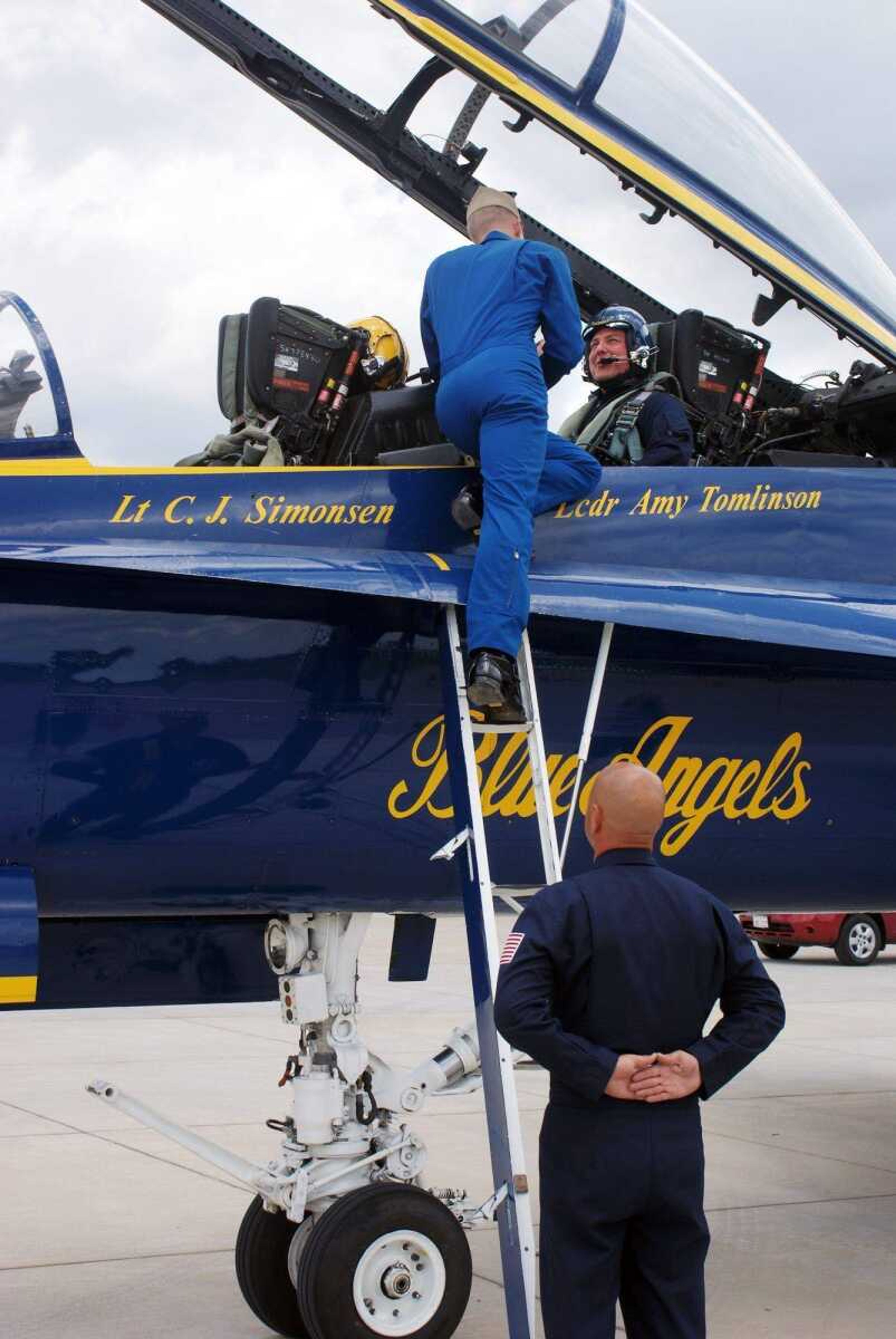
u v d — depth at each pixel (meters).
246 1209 5.92
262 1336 4.38
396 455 4.56
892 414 5.99
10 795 3.83
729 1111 8.50
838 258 5.18
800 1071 9.92
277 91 5.48
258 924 4.77
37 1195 6.13
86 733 3.89
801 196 5.14
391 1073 4.41
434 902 4.53
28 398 4.01
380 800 4.24
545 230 6.22
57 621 3.88
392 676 4.23
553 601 4.09
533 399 4.06
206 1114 7.93
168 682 3.97
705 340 5.62
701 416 5.64
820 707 4.86
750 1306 4.71
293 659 4.12
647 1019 2.82
